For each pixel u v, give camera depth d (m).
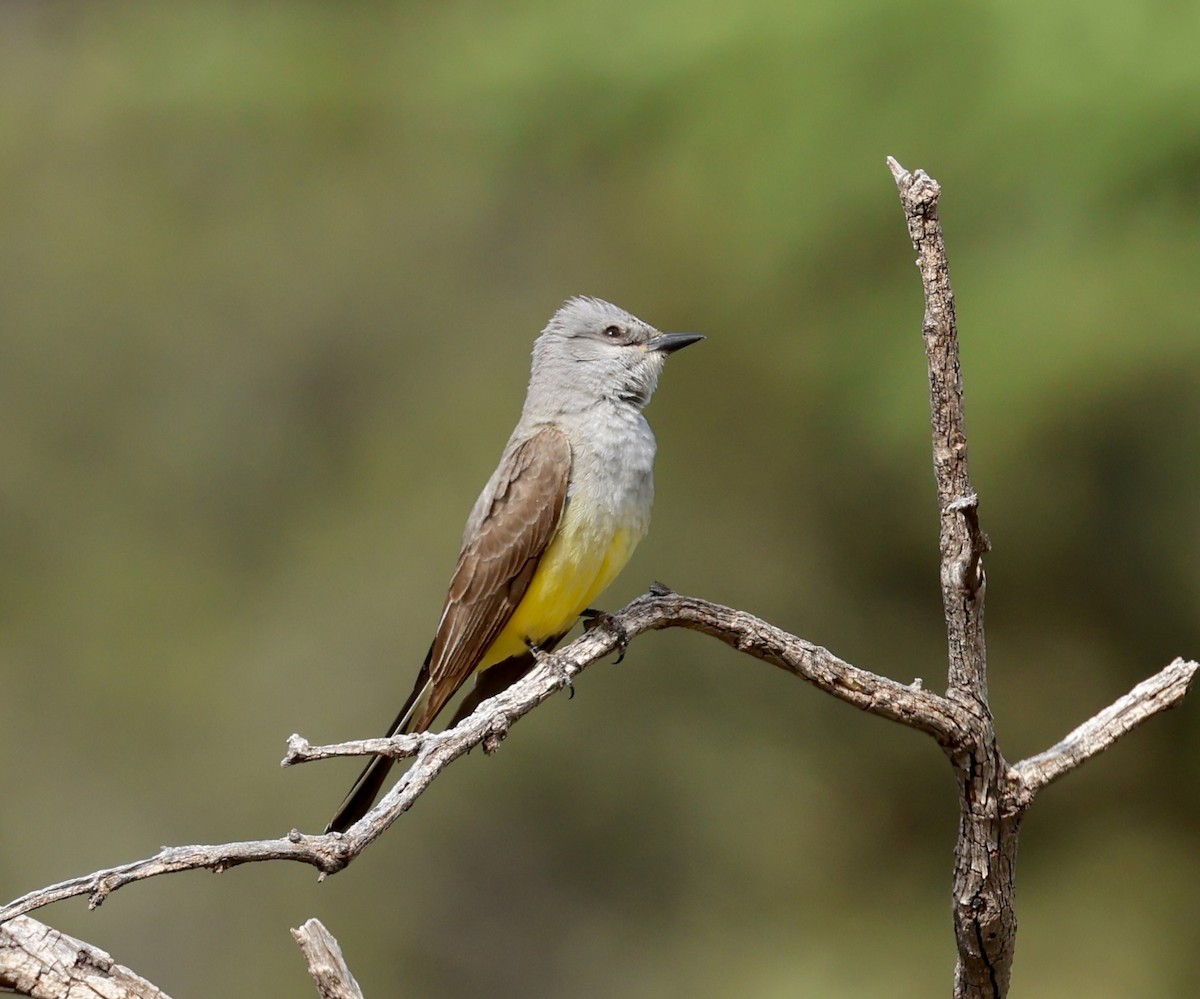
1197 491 13.67
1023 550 14.62
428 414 19.02
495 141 16.89
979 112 13.88
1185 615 14.66
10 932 3.85
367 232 19.78
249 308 19.80
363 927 16.14
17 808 17.19
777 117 14.67
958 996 4.76
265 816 17.08
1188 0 13.41
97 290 19.89
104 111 20.39
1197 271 13.20
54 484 19.27
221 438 19.45
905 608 16.64
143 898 16.30
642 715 16.91
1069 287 13.31
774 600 16.84
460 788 16.75
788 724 16.81
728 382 16.97
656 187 16.02
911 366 14.07
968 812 4.55
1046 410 13.29
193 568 18.95
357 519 18.72
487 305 19.23
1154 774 15.36
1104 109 13.34
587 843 16.59
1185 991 14.30
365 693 17.61
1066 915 14.82
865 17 14.16
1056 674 15.41
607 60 15.77
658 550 16.98
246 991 15.84
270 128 19.98
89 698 18.08
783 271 15.06
